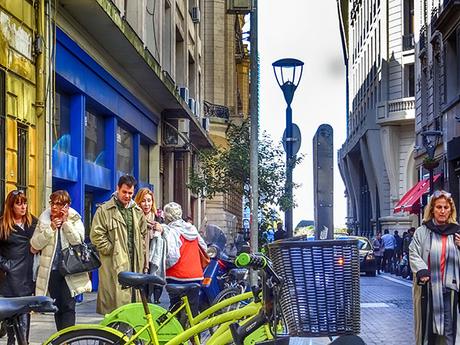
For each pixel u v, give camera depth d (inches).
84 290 321.1
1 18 455.5
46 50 533.6
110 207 337.4
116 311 271.0
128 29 675.4
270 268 205.9
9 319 197.6
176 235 380.2
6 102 461.7
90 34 651.5
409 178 1983.3
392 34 2004.2
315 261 202.4
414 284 329.1
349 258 202.4
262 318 213.5
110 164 768.3
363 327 494.9
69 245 318.0
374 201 2228.1
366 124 2059.5
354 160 2743.6
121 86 793.6
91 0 561.0
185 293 289.1
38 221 316.2
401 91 1971.0
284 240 211.6
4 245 320.2
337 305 201.6
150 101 970.7
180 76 1239.5
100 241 333.4
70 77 603.8
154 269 374.3
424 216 327.0
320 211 419.8
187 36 1275.8
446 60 1283.2
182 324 286.8
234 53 1908.2
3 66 457.4
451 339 312.7
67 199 318.0
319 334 201.6
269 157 897.5
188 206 1318.9
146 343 246.1
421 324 322.7
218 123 1610.5
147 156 1030.4
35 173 517.3
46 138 530.9
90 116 711.7
